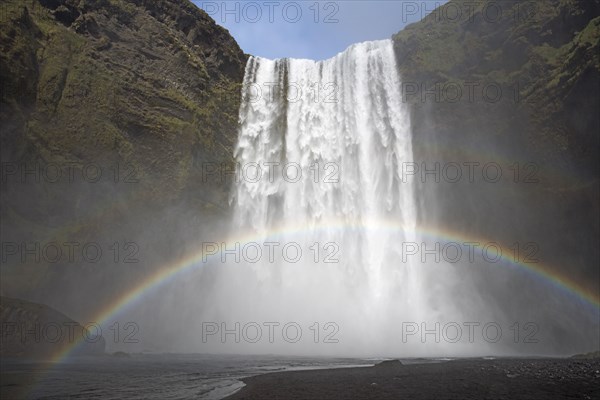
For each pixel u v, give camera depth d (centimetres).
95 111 3516
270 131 4878
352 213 4644
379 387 1298
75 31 3688
